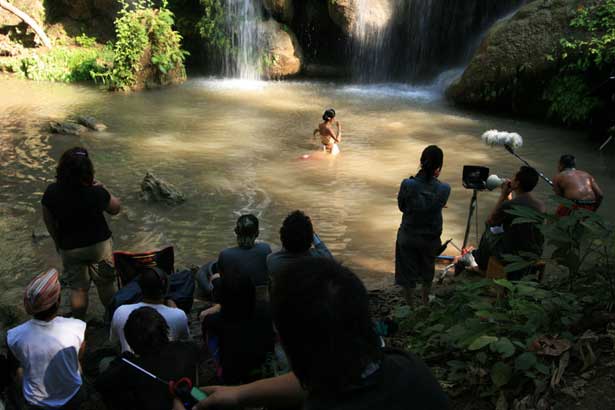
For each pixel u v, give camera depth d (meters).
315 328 1.53
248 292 4.24
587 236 4.42
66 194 6.09
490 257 6.68
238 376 4.26
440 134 15.91
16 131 15.79
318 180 12.52
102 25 25.70
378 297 7.40
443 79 21.41
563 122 16.88
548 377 3.65
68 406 4.62
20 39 25.20
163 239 9.88
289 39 23.05
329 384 1.55
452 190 11.95
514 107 18.00
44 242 9.70
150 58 21.02
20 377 4.63
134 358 3.67
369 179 12.58
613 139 14.65
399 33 22.42
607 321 4.15
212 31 23.22
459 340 4.03
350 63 23.58
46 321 4.57
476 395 3.81
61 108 18.36
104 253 6.45
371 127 16.45
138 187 12.10
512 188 6.51
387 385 1.60
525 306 4.08
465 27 22.47
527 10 17.64
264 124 16.75
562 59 16.67
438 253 6.84
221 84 22.17
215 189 12.02
